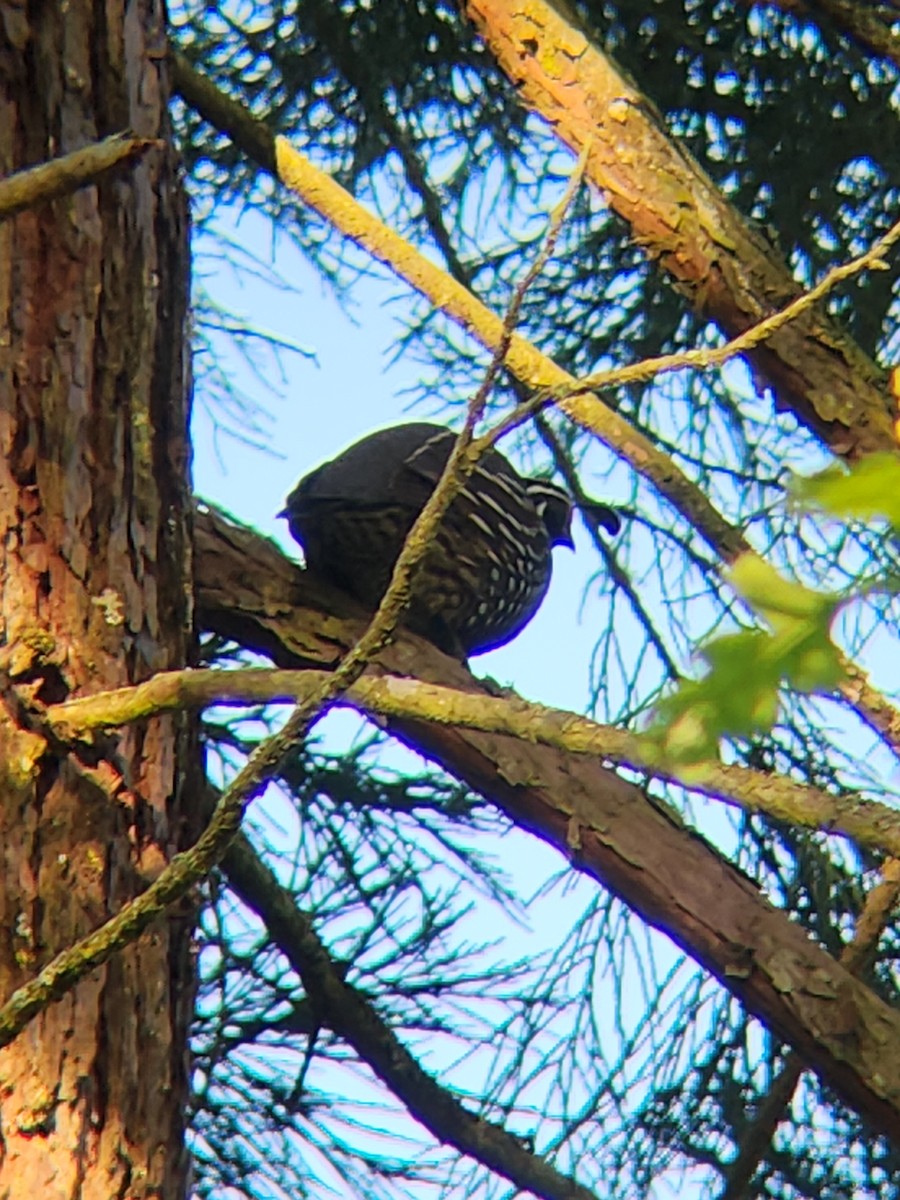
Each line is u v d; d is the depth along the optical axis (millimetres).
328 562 8453
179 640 5332
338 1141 8109
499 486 9266
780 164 9312
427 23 9281
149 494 5293
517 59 7414
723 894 6617
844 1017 6477
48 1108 4738
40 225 5215
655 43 9281
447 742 6672
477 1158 7684
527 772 6656
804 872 8578
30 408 5109
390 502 8422
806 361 7223
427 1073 7883
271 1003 8188
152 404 5359
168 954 5109
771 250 7316
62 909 4871
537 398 4285
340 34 9227
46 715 4844
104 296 5273
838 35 9211
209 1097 8078
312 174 6883
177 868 4180
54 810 4902
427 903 8516
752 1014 6605
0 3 5301
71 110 5344
